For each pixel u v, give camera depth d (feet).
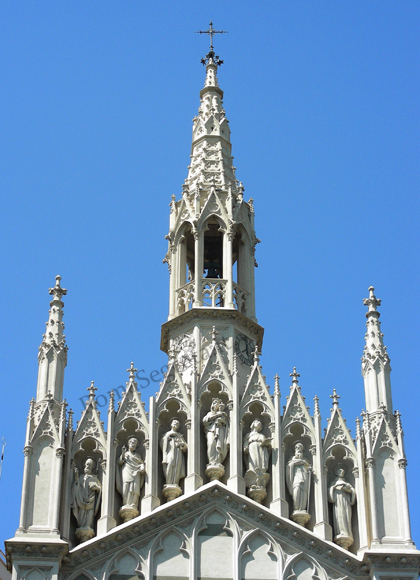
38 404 137.18
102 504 133.28
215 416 138.31
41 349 141.49
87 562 129.29
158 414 138.31
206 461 137.28
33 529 128.98
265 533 131.85
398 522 131.75
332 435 138.31
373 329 144.56
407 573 128.67
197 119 171.12
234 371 140.87
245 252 159.74
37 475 132.46
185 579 129.18
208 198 159.02
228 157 166.30
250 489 134.51
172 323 152.35
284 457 136.87
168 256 161.17
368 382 140.87
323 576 130.00
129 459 135.74
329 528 132.98
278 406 139.03
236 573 129.39
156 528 131.64
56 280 147.33
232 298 152.97
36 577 126.62
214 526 132.36
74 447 135.74
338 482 135.44
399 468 134.62
